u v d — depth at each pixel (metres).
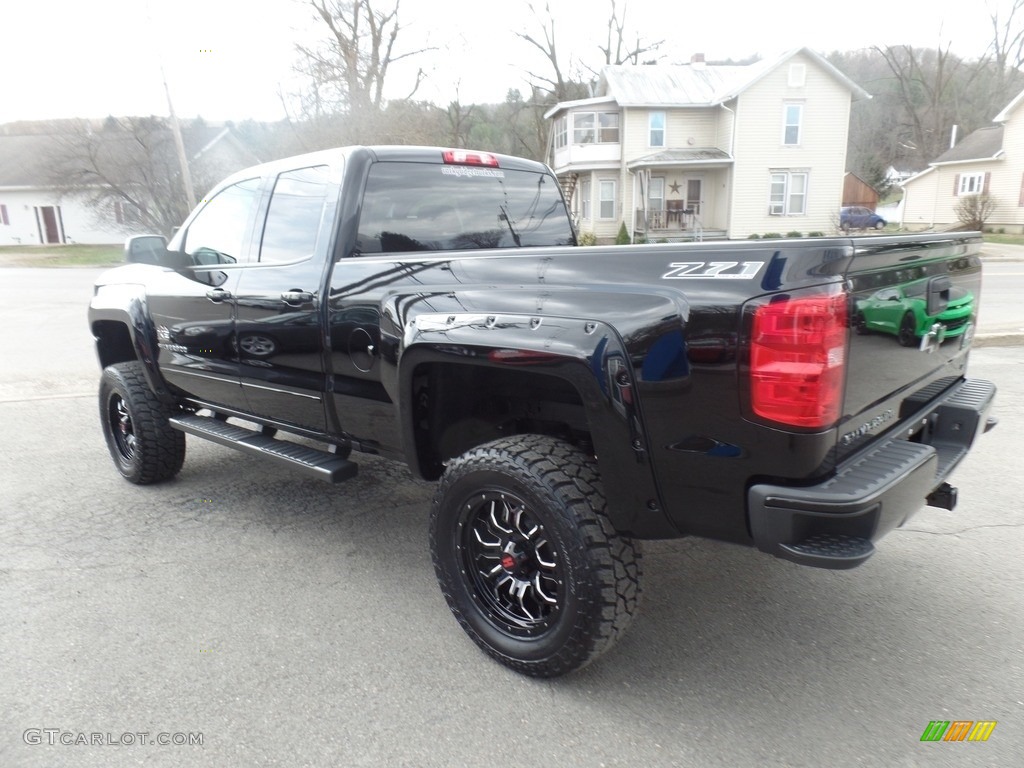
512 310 2.57
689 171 31.39
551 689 2.63
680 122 31.11
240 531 4.04
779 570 3.50
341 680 2.70
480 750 2.32
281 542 3.89
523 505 2.54
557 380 2.80
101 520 4.20
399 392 2.95
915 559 3.55
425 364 2.91
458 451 3.14
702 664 2.76
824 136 30.06
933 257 2.70
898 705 2.50
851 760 2.25
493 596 2.79
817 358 2.05
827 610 3.12
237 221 4.05
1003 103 51.78
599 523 2.43
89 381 7.85
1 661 2.82
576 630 2.47
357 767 2.26
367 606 3.23
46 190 39.31
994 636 2.89
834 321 2.05
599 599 2.41
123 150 33.84
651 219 31.62
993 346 8.54
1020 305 11.69
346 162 3.39
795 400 2.06
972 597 3.19
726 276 2.15
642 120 30.92
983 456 4.91
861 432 2.38
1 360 9.03
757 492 2.16
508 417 3.13
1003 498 4.23
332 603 3.25
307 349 3.46
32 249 38.97
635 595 2.47
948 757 2.25
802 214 30.73
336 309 3.26
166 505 4.43
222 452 5.49
